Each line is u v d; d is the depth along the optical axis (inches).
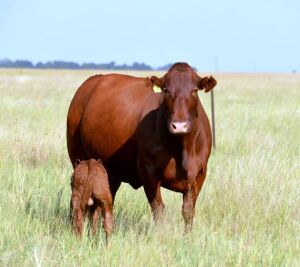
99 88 1098.1
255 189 1061.1
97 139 1048.8
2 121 2170.3
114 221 971.3
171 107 860.0
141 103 999.6
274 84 7012.8
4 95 3816.4
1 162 1396.4
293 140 1785.2
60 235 893.8
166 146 905.5
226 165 1283.2
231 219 978.1
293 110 2834.6
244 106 3174.2
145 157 935.0
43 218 972.6
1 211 983.6
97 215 874.8
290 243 879.1
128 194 1128.8
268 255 813.2
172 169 911.7
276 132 2003.0
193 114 870.4
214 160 1405.0
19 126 1887.3
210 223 979.9
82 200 860.0
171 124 847.7
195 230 912.3
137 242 859.4
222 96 4333.2
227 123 2118.6
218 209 1029.2
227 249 829.2
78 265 772.0
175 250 819.4
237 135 1802.4
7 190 1139.9
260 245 858.1
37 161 1432.1
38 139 1578.5
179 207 1061.8
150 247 816.3
